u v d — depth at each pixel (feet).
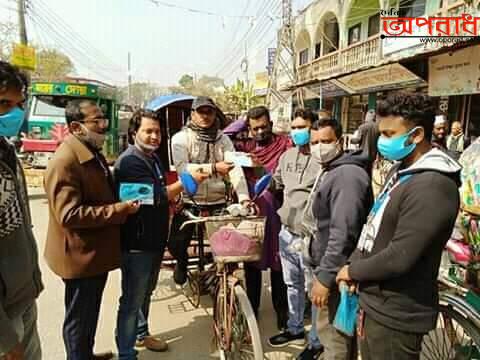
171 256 12.41
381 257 5.60
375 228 6.10
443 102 31.96
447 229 5.40
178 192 9.46
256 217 8.19
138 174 8.70
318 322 8.09
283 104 63.41
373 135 10.68
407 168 5.92
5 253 5.89
